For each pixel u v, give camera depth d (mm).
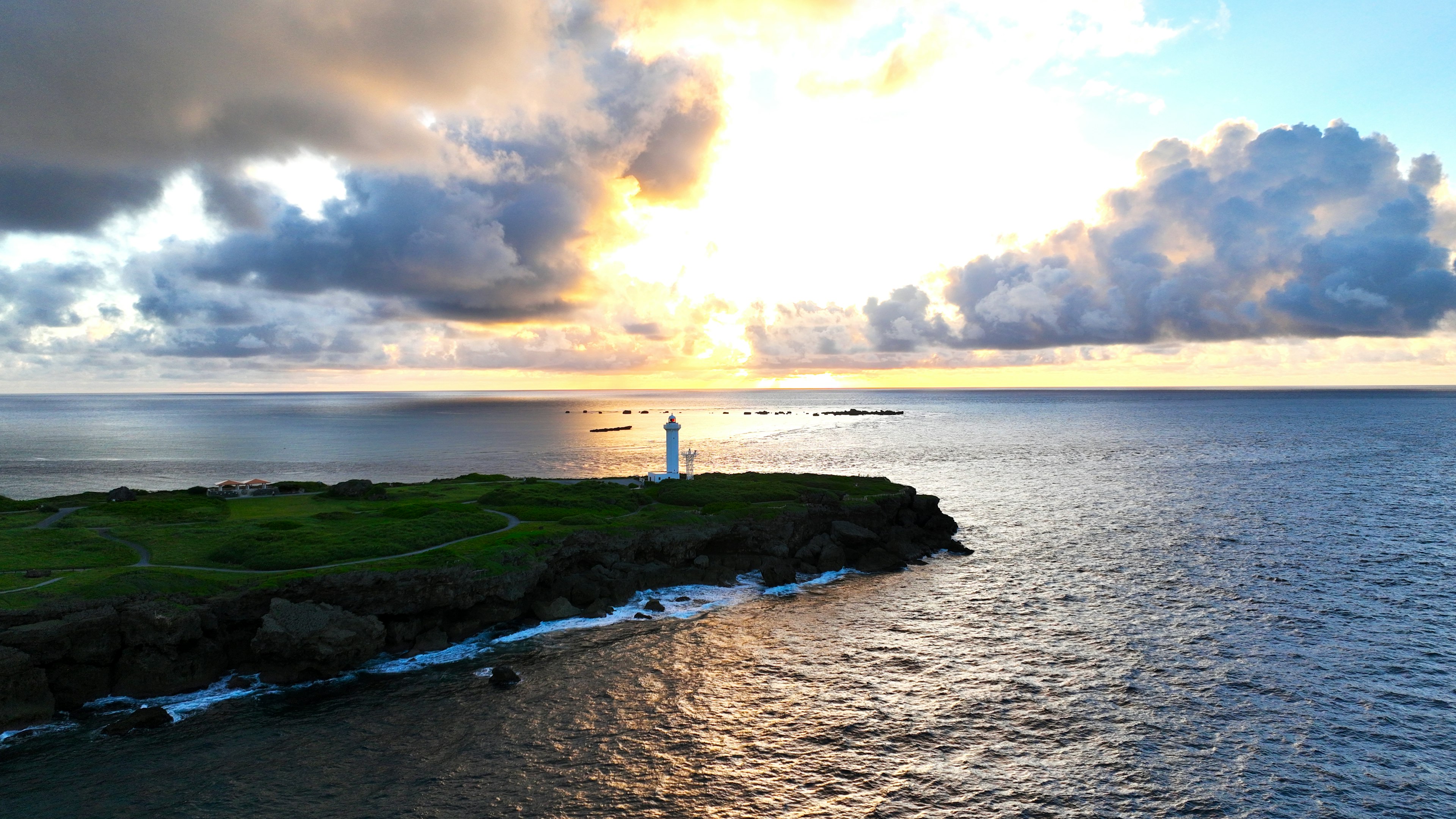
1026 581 60312
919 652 45062
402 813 28766
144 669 39031
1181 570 62406
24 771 31625
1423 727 34938
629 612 53281
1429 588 56188
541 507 70188
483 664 43656
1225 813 28719
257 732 35156
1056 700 38281
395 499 74438
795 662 43656
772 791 30406
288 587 44125
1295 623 48781
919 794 30203
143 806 29094
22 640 36281
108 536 54188
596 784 30859
